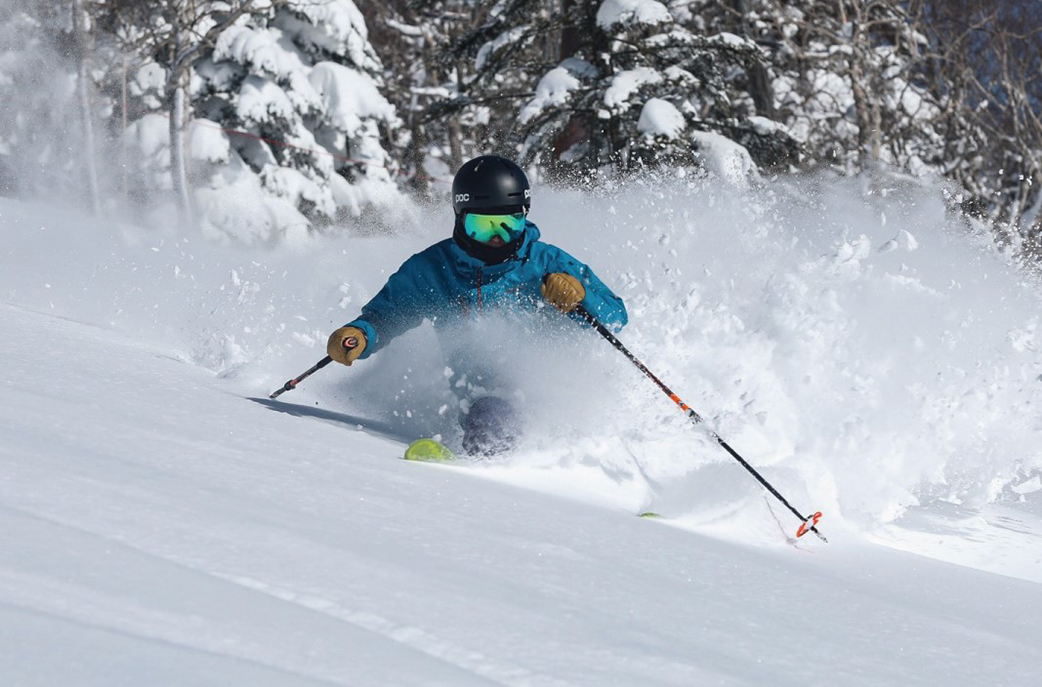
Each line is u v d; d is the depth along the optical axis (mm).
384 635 4332
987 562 10742
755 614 6039
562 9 54500
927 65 70625
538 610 5113
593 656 4578
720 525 9633
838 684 5016
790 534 9867
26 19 52844
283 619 4207
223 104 61594
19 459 5855
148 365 12109
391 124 65562
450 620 4652
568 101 50125
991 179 67875
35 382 9023
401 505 6953
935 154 68875
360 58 64688
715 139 48906
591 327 12078
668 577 6551
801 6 63781
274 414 10602
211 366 13906
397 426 12273
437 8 80438
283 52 61406
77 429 7219
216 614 4105
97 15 56531
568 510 8438
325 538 5555
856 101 60969
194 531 5129
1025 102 64688
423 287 12195
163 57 59906
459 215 11820
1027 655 6355
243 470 6996
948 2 67375
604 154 50719
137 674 3416
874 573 8633
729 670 4820
